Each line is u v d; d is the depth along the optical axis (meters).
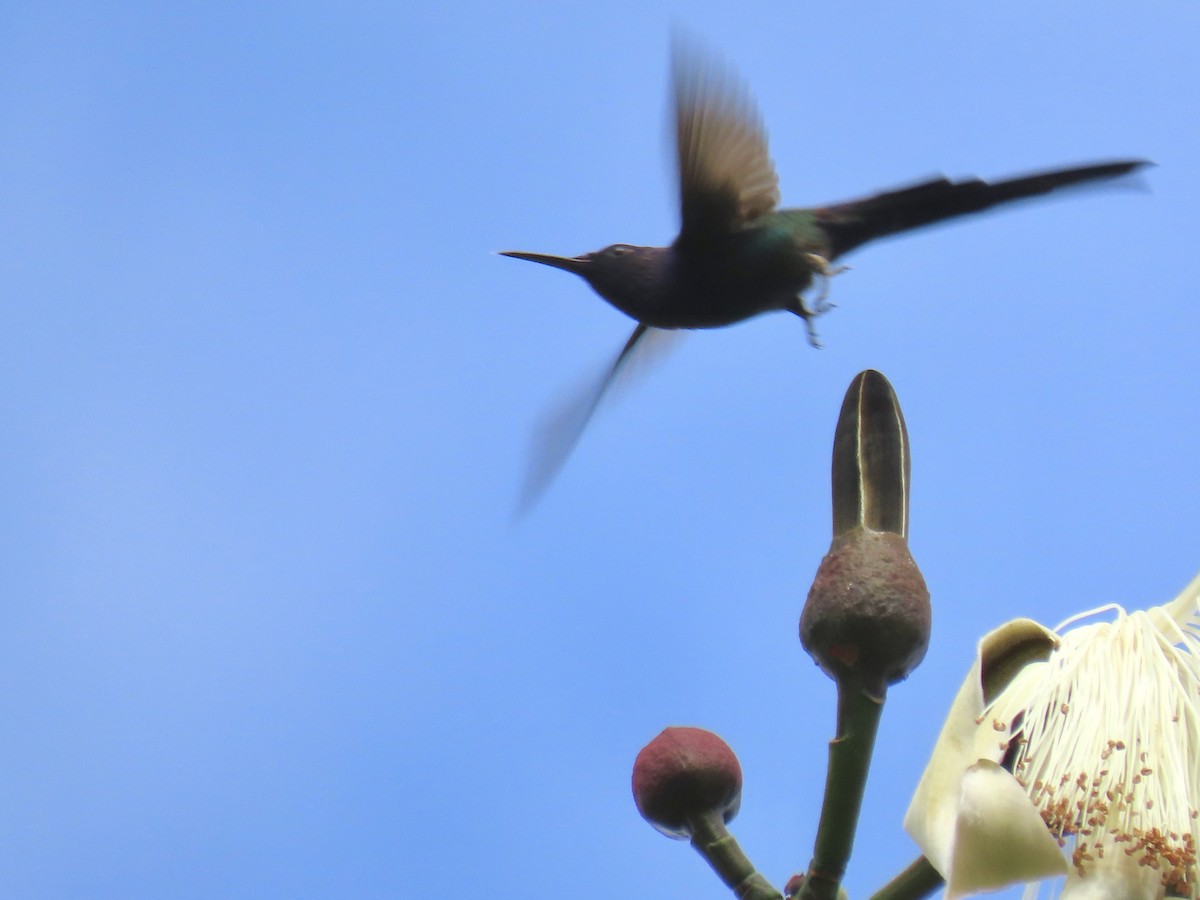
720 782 5.53
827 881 4.85
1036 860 4.82
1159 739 5.38
